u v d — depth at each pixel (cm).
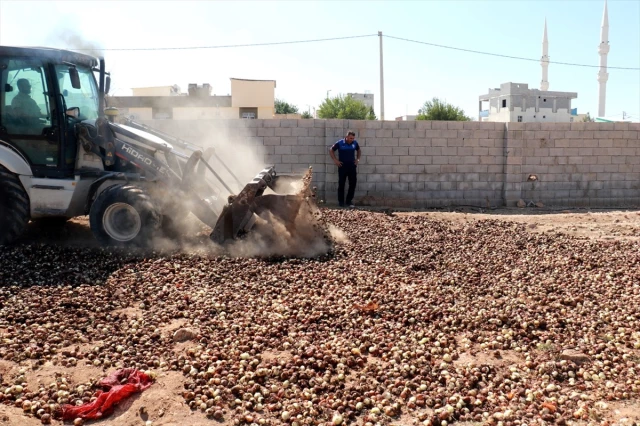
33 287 639
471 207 1527
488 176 1557
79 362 461
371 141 1502
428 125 1512
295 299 615
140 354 476
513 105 6181
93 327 536
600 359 484
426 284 686
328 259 793
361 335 520
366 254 828
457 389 427
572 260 825
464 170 1543
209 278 688
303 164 1493
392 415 395
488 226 1152
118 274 697
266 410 397
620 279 725
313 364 455
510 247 918
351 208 1418
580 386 435
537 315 579
